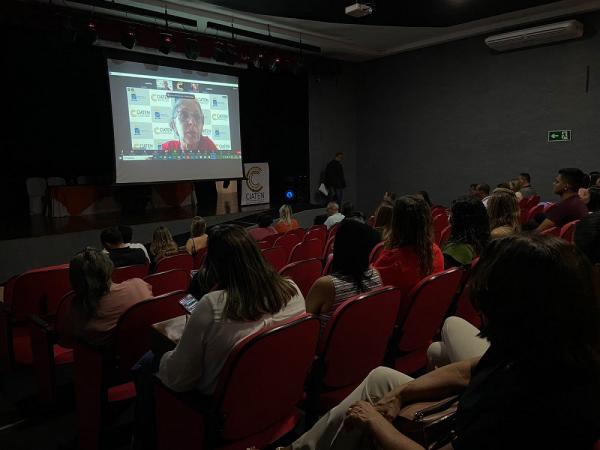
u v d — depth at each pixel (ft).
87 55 27.14
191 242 15.29
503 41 26.03
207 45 27.89
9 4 21.34
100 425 6.67
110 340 6.75
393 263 7.21
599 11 23.50
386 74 33.68
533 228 14.90
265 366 4.59
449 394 3.90
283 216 20.25
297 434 6.09
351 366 5.97
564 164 25.57
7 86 25.17
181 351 4.74
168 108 27.14
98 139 28.78
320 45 30.42
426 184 32.12
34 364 7.98
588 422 2.48
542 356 2.65
